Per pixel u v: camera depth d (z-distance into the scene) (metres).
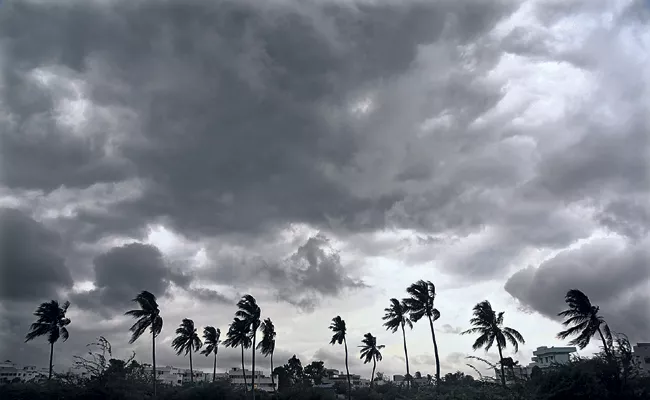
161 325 66.94
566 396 32.94
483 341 68.94
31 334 69.12
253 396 71.25
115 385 50.59
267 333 82.50
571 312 56.12
